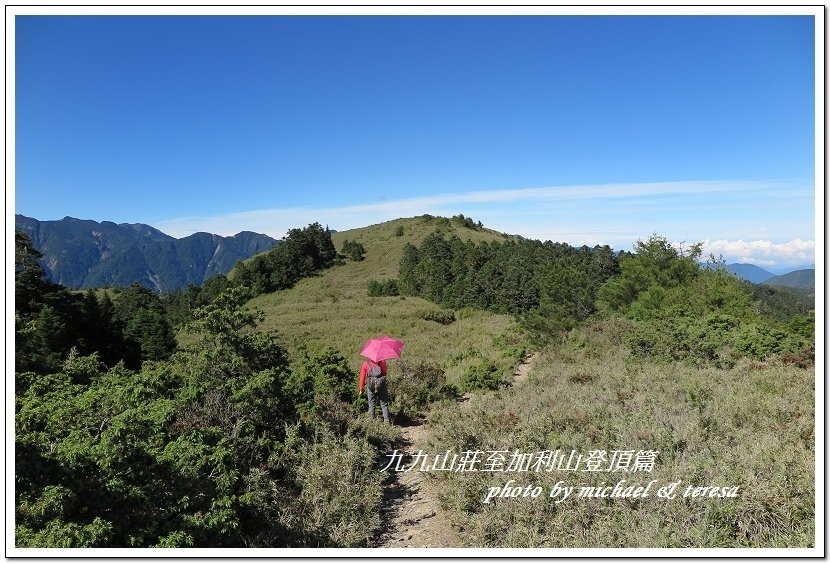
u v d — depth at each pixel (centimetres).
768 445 589
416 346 2583
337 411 908
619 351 1514
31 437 411
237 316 888
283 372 891
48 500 367
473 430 798
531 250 7762
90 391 588
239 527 506
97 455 435
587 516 518
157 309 5334
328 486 635
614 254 7375
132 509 426
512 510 555
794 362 1135
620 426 704
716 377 1034
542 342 2098
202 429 619
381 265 9675
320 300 6034
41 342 1612
